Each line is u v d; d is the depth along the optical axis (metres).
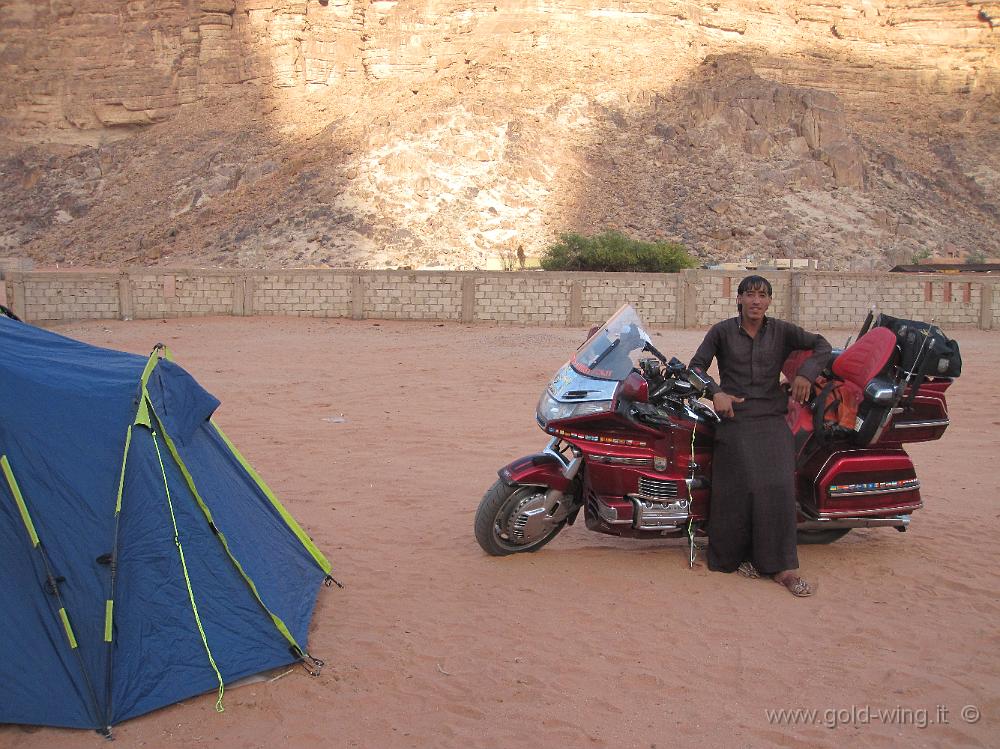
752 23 82.69
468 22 78.25
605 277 27.00
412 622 5.03
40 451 4.27
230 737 3.86
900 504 6.00
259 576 4.70
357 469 8.69
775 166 62.94
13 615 4.06
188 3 82.12
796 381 5.45
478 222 52.88
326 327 25.39
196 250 55.00
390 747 3.78
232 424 10.82
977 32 84.69
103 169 75.00
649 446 5.69
